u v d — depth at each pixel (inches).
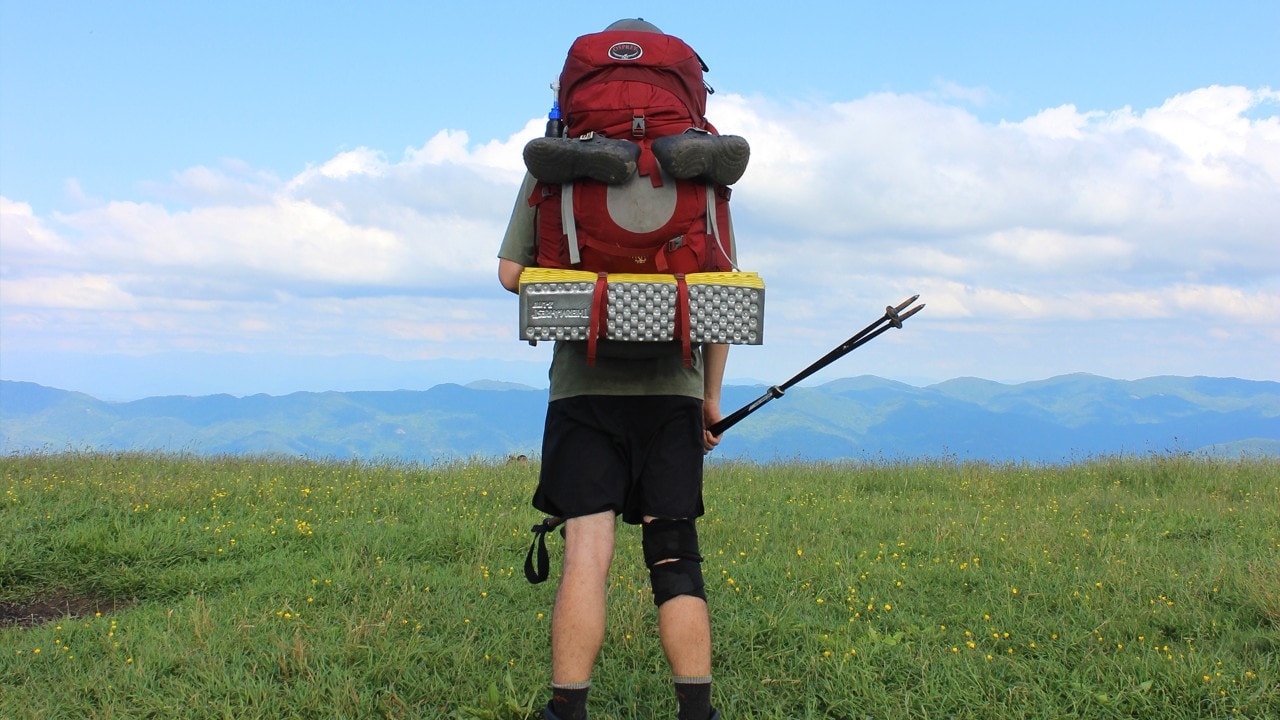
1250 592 196.5
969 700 147.9
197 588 219.8
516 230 119.0
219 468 402.3
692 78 117.1
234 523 278.7
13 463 393.1
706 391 124.0
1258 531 283.3
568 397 116.2
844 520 312.0
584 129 115.4
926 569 231.3
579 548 114.9
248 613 191.0
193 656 163.9
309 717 143.3
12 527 259.3
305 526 276.1
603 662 161.9
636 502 118.4
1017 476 442.0
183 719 140.7
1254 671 155.5
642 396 115.5
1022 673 157.8
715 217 113.7
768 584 217.0
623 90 114.0
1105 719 142.7
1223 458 471.8
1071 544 265.1
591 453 115.0
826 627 182.9
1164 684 151.3
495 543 259.4
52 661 165.9
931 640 176.9
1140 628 179.6
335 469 416.8
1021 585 215.6
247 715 141.6
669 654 115.4
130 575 225.5
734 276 111.0
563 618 113.1
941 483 418.0
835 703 147.6
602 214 110.4
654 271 112.6
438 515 299.7
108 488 319.9
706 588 213.5
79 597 220.5
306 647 165.8
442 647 169.8
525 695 145.6
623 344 110.7
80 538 247.0
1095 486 392.2
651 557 116.7
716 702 147.3
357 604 196.5
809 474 450.6
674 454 116.5
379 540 259.0
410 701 149.3
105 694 148.3
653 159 111.6
